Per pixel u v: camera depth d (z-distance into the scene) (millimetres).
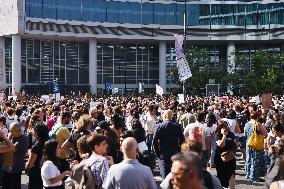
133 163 7211
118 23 85438
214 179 6637
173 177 4488
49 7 79250
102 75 89625
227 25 90438
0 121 13969
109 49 90438
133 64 92125
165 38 88375
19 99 36938
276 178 6215
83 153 8742
